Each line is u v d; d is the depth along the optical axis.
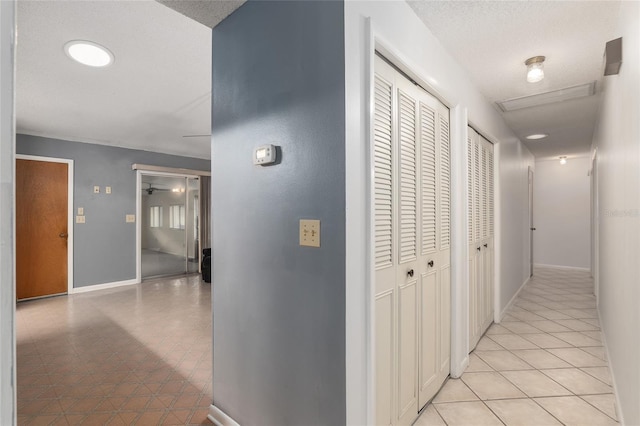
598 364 2.48
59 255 4.55
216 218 1.83
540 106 3.33
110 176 5.04
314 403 1.33
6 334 0.31
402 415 1.68
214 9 1.68
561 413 1.89
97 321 3.51
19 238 4.25
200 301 4.27
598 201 3.79
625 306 1.78
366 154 1.32
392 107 1.61
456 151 2.27
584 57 2.29
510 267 4.06
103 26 1.98
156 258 5.68
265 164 1.53
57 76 2.66
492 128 3.27
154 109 3.47
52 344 2.90
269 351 1.52
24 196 4.28
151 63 2.45
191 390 2.15
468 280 2.48
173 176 5.89
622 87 1.78
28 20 1.90
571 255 6.54
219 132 1.80
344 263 1.22
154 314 3.74
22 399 2.05
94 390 2.15
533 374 2.33
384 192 1.54
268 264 1.53
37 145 4.37
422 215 1.90
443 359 2.17
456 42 2.07
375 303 1.46
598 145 3.65
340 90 1.23
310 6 1.34
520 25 1.90
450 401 2.00
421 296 1.88
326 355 1.28
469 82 2.58
